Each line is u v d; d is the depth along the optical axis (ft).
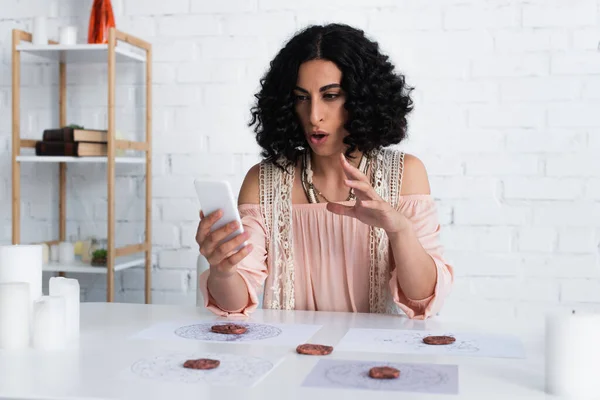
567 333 3.00
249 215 5.34
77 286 4.16
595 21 8.09
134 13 9.07
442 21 8.39
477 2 8.31
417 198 5.15
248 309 4.84
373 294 5.13
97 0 8.63
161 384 3.16
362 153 5.25
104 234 9.44
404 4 8.46
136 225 9.25
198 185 4.16
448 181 8.45
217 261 4.39
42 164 9.52
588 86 8.14
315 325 4.50
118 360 3.59
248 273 4.97
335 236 5.16
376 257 5.10
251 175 5.43
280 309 5.24
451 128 8.42
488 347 3.86
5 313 3.83
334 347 3.87
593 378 2.99
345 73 4.83
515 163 8.32
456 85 8.39
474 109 8.37
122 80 9.20
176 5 8.98
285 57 5.00
